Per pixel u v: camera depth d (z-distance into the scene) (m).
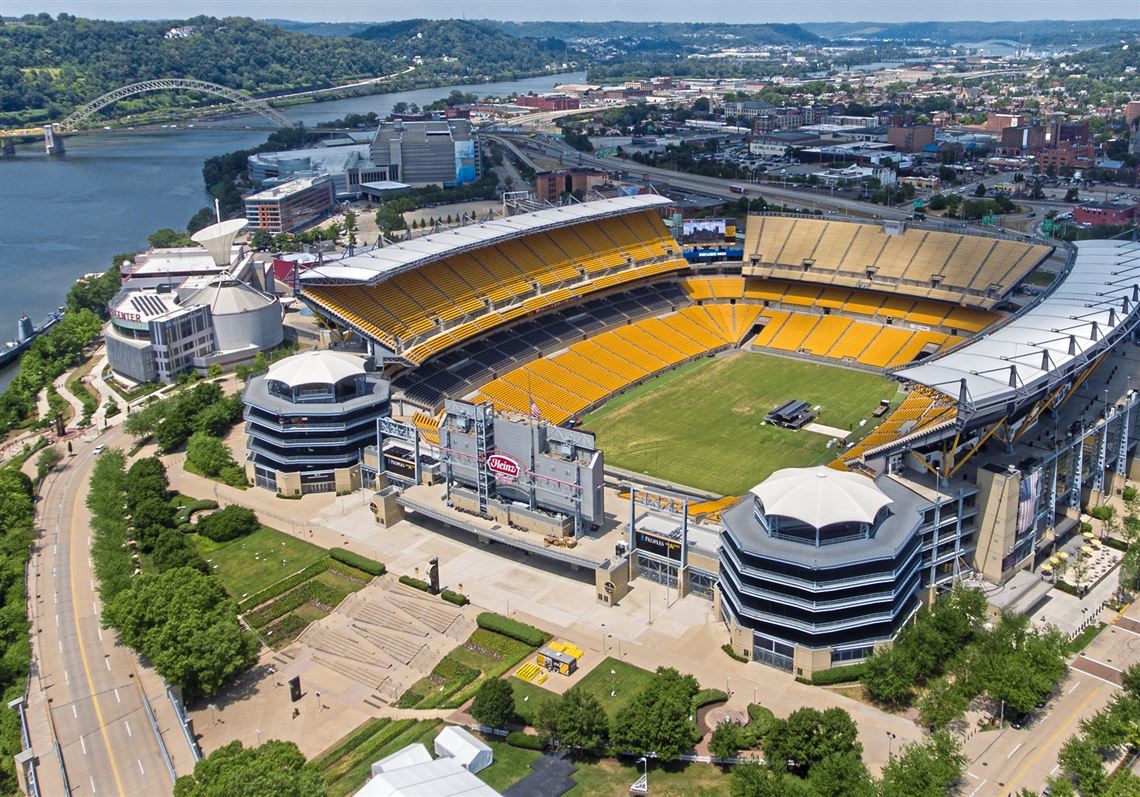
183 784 139.38
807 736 143.62
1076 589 191.12
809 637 168.38
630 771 147.50
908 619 177.50
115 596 186.88
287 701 168.12
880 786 134.75
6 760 155.88
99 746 158.12
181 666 164.00
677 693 155.25
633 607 191.00
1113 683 164.75
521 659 175.00
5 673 175.38
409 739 154.88
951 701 153.12
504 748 153.38
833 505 169.50
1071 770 140.38
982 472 188.62
